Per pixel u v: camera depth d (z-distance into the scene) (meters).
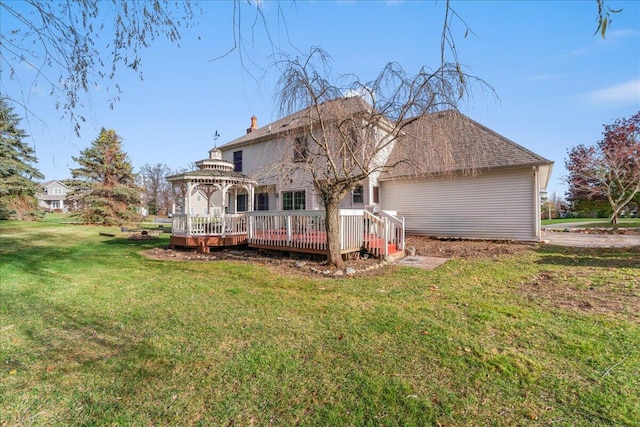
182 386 2.56
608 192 18.00
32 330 3.77
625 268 6.72
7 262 8.23
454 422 2.11
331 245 7.36
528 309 4.25
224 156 20.11
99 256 9.55
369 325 3.76
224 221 11.19
